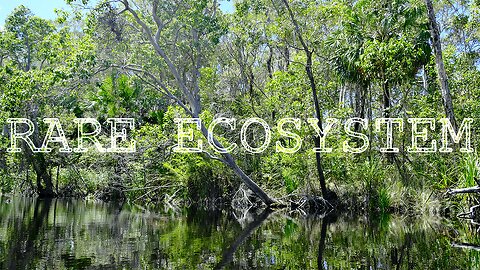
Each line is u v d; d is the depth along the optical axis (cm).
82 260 696
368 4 1595
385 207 1359
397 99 1808
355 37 1590
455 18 1814
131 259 706
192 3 1584
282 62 2411
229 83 2423
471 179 1055
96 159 2100
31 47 2364
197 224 1166
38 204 1817
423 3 1468
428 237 917
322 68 1761
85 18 1452
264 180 1739
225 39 2319
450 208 1220
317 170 1559
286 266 662
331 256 731
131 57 1764
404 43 1406
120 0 1505
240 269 642
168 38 1998
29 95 1441
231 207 1720
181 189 1902
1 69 1786
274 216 1389
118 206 1767
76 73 1385
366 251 777
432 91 1570
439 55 1245
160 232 1004
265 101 1870
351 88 1870
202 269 643
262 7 1766
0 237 905
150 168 1923
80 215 1370
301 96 1544
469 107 1445
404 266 657
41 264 667
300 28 1541
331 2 1650
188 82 2362
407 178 1400
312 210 1529
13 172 2395
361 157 1523
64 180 2367
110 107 2017
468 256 726
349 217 1324
